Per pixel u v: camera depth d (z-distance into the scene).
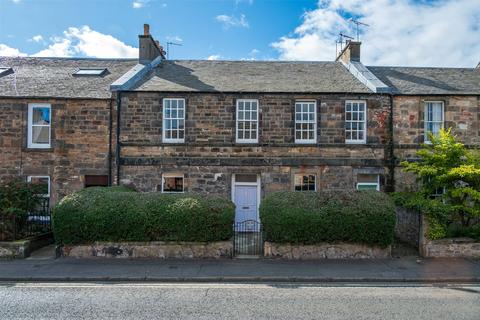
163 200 12.38
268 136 16.69
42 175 16.72
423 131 16.95
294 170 16.64
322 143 16.66
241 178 17.03
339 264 11.32
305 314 7.31
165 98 16.73
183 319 7.02
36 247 12.99
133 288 9.23
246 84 17.50
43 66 20.56
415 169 13.77
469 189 12.20
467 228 12.70
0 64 20.62
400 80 18.69
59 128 16.70
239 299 8.30
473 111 17.08
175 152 16.59
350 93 16.66
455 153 13.33
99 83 18.30
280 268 10.84
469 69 21.23
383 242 12.03
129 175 16.56
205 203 12.26
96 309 7.57
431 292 8.92
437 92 16.97
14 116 16.66
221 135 16.69
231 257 12.04
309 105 17.02
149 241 12.04
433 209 12.20
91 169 16.70
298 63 21.44
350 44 20.81
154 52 21.19
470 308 7.71
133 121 16.61
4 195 12.25
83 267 10.86
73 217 11.91
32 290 9.02
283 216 11.95
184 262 11.51
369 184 16.88
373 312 7.45
